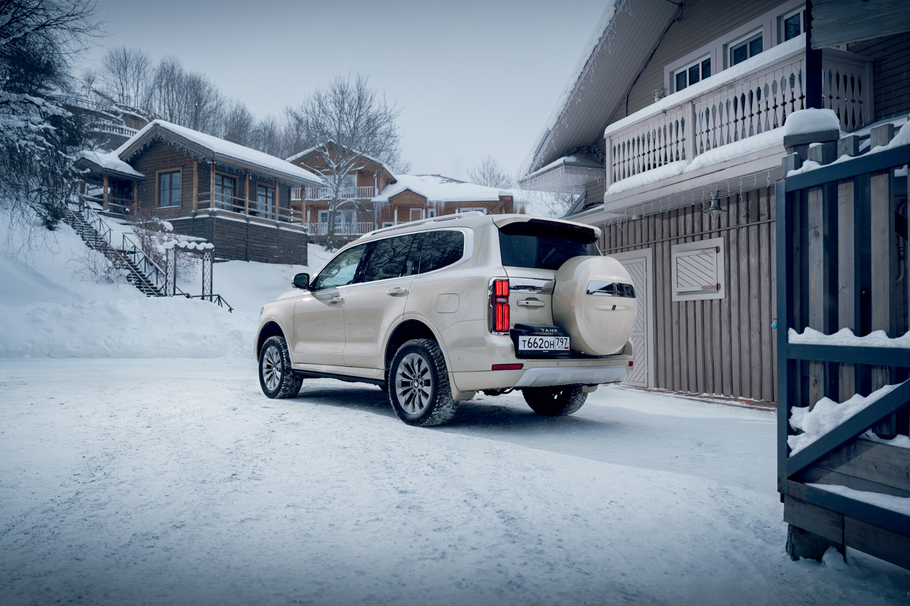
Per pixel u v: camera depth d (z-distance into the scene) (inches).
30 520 112.5
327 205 1908.2
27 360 502.6
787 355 104.8
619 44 480.4
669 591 87.0
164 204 1272.1
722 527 113.7
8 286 777.6
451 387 201.9
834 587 88.7
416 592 85.2
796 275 106.0
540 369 193.0
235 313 728.3
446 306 203.3
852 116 312.2
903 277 88.7
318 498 127.9
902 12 126.4
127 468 149.2
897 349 85.0
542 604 82.3
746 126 324.8
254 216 1288.1
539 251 211.2
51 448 169.3
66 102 755.4
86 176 1312.7
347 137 1786.4
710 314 369.4
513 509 121.8
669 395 362.9
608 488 137.5
